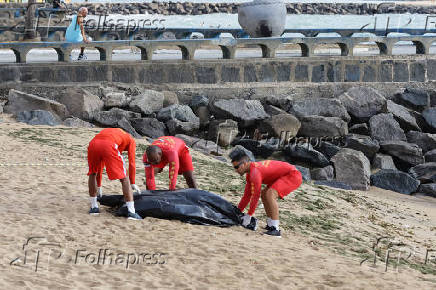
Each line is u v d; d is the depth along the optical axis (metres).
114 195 14.90
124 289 9.70
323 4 112.62
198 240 12.94
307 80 37.50
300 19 101.12
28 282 9.42
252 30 41.50
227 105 33.91
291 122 32.84
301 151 30.92
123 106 33.31
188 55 35.72
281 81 36.97
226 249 12.37
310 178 28.56
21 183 16.66
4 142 22.88
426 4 124.69
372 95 35.69
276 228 14.43
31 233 12.23
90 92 33.56
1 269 9.98
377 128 34.22
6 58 39.62
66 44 33.69
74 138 25.78
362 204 22.00
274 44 37.09
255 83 36.41
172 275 10.57
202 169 22.27
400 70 39.19
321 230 16.47
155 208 14.20
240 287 10.25
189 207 14.35
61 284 9.60
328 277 11.14
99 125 32.16
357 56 38.34
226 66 35.97
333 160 29.52
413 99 37.50
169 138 15.46
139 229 13.33
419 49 40.72
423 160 32.28
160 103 33.88
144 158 15.57
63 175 18.14
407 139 34.56
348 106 35.47
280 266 11.63
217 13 105.44
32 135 25.25
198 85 35.47
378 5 115.25
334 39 38.16
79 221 13.53
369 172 29.61
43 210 14.23
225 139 32.22
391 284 11.15
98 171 14.04
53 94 32.97
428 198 28.23
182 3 103.69
